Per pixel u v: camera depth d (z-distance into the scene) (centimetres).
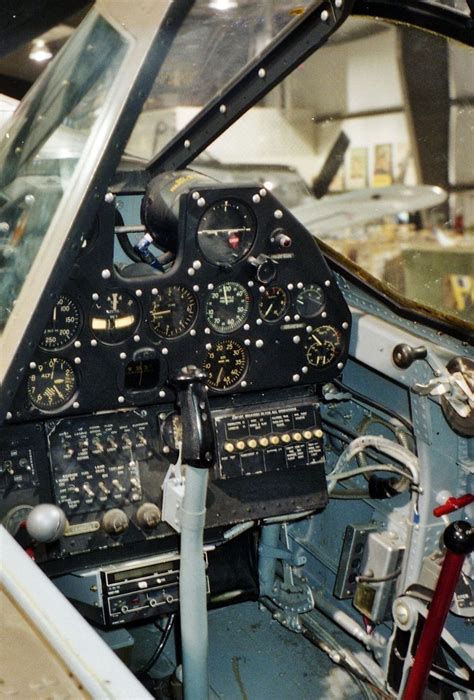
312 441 305
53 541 275
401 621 276
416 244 347
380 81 367
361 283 303
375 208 367
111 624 286
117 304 272
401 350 279
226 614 351
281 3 246
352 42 374
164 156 308
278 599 338
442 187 345
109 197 260
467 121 332
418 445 289
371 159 385
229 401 301
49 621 171
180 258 276
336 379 321
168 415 289
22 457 273
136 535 286
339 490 323
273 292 291
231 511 295
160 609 291
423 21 284
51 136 269
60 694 158
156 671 320
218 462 295
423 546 291
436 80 338
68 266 245
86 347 271
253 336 293
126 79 242
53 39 514
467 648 291
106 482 281
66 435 278
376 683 311
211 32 257
